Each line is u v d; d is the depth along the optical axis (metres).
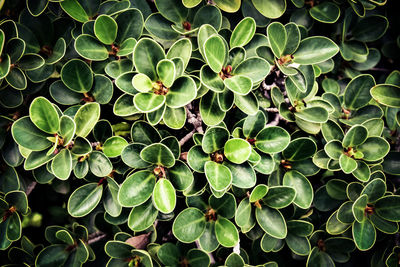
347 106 0.50
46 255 0.49
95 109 0.44
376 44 0.60
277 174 0.47
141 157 0.43
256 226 0.49
